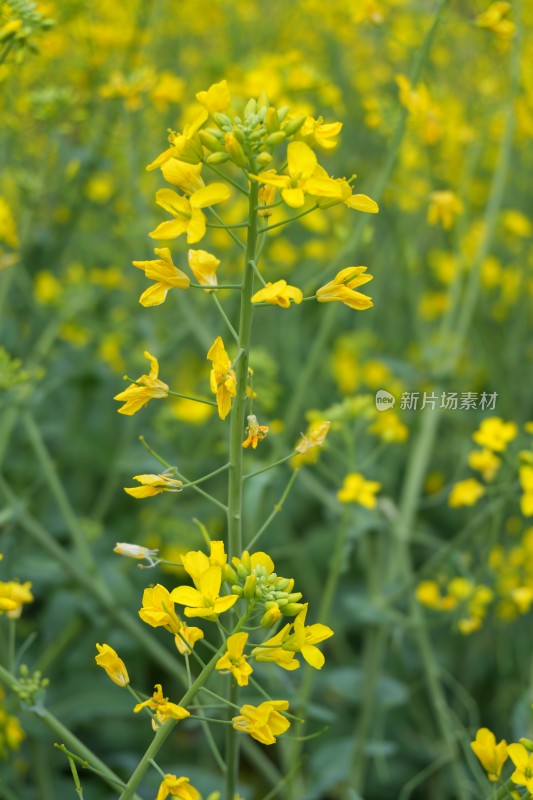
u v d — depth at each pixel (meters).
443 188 1.08
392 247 1.21
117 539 1.00
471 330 1.12
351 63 1.34
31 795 0.80
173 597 0.56
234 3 1.26
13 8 0.67
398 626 0.78
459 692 0.86
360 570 1.01
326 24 1.22
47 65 1.03
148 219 0.98
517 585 0.82
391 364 0.90
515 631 0.96
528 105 1.00
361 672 0.83
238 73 1.03
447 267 1.17
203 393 1.02
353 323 1.32
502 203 1.29
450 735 0.75
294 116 0.56
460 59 1.27
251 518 0.72
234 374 0.56
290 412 0.82
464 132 1.07
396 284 1.26
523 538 0.87
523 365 1.18
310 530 1.09
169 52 1.25
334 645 0.97
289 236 1.29
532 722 0.73
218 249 1.13
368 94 1.21
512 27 0.75
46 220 1.06
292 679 0.84
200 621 0.93
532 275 1.21
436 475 1.13
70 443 1.05
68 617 0.79
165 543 0.99
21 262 1.00
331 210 1.23
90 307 1.12
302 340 1.27
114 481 0.97
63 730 0.63
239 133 0.56
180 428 1.05
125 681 0.57
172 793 0.56
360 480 0.72
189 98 1.25
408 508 0.88
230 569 0.56
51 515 1.02
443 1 0.75
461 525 1.10
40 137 1.09
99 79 1.01
